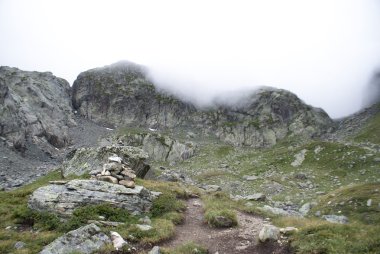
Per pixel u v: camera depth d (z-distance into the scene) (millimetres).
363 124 191625
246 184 88938
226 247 21750
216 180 98500
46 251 18922
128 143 166375
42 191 27469
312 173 101875
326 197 45438
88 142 172375
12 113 132875
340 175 94312
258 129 198500
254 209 33625
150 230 23281
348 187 46281
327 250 17969
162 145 164375
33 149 134000
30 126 145625
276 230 21469
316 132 199000
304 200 60969
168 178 56844
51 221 24219
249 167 130250
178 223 27594
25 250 19312
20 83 177000
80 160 48531
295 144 183625
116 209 26469
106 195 27734
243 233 24297
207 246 22094
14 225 24297
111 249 19625
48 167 108438
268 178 99250
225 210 28266
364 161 100812
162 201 31094
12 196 30672
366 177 87562
